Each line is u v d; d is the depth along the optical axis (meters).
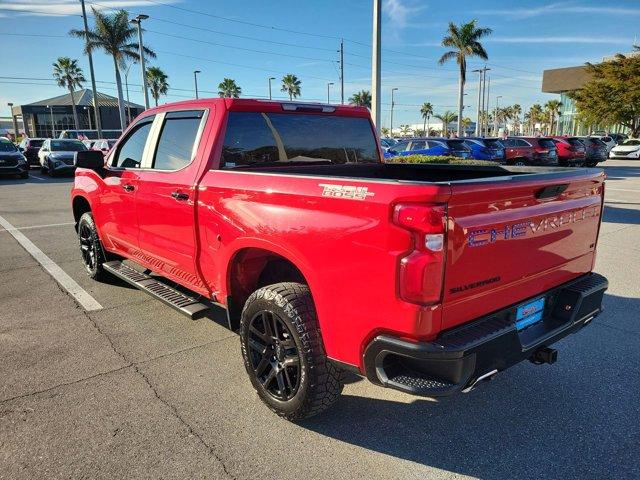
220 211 3.34
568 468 2.70
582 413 3.23
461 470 2.69
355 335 2.55
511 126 131.00
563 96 60.91
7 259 7.11
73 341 4.32
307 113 4.15
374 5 13.02
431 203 2.21
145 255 4.57
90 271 6.01
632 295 5.44
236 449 2.85
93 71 39.19
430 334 2.31
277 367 3.04
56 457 2.77
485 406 3.32
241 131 3.76
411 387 2.36
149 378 3.67
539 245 2.81
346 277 2.53
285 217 2.83
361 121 4.57
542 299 3.01
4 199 14.03
